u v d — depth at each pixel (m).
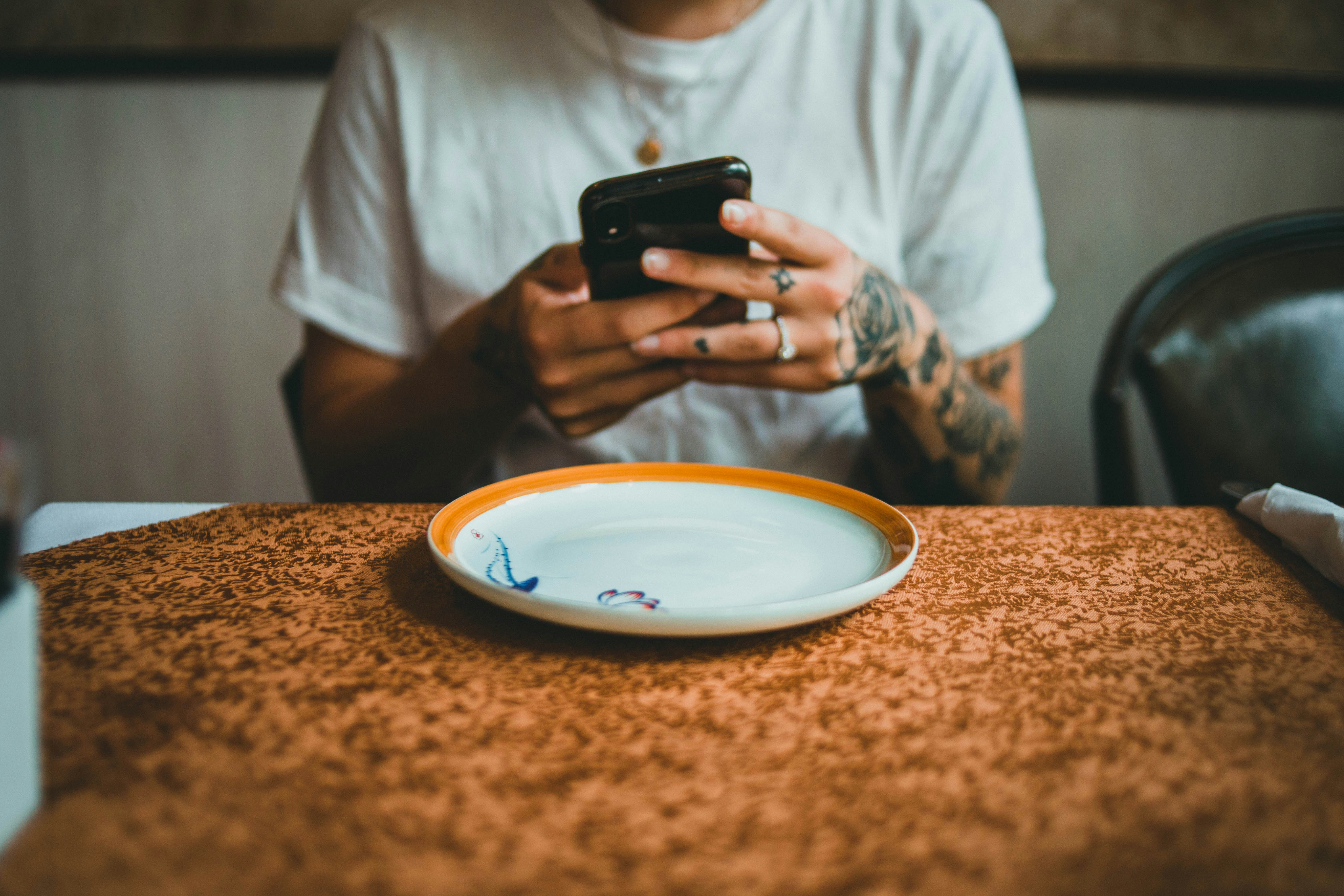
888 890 0.23
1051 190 1.69
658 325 0.65
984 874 0.24
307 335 1.02
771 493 0.53
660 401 0.94
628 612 0.34
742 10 0.95
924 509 0.59
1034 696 0.33
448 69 0.94
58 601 0.41
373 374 0.97
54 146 1.67
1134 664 0.36
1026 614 0.41
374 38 0.96
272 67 1.60
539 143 0.95
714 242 0.62
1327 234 0.88
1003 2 1.55
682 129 0.96
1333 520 0.47
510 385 0.77
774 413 0.95
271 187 1.70
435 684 0.34
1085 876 0.24
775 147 0.97
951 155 1.00
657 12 0.92
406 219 0.96
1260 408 0.83
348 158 0.95
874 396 0.82
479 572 0.41
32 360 1.79
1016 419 0.99
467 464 0.91
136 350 1.79
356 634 0.38
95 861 0.23
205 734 0.29
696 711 0.32
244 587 0.43
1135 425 1.79
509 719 0.31
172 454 1.84
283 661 0.35
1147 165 1.68
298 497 1.86
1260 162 1.69
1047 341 1.79
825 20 0.97
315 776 0.27
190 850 0.24
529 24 0.94
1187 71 1.60
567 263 0.69
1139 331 0.84
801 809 0.26
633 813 0.26
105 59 1.59
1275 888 0.23
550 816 0.26
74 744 0.29
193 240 1.73
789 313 0.66
